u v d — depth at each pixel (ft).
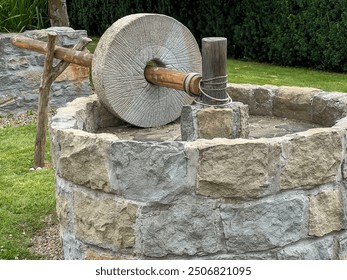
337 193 13.69
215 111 14.66
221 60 14.76
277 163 12.76
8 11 31.45
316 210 13.41
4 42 27.91
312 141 13.05
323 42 33.99
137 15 17.03
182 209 12.67
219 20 38.73
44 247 15.90
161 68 16.98
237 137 14.92
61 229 14.67
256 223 12.85
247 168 12.53
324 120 16.90
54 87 28.81
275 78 32.96
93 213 13.38
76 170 13.46
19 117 28.35
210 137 14.82
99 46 16.81
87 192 13.51
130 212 12.89
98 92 16.92
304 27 34.81
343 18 32.96
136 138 16.83
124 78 16.94
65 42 28.14
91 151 13.07
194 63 18.20
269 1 36.01
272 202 12.91
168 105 17.84
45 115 21.21
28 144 23.86
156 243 12.85
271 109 17.99
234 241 12.84
